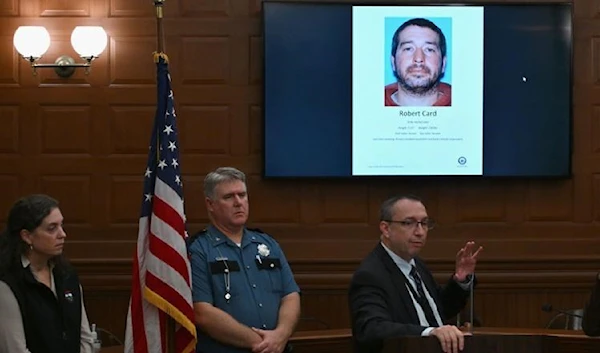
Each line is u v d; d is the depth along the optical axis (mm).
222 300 5969
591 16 10125
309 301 9992
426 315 5980
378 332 5531
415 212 5984
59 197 9977
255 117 10008
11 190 9961
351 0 9883
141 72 9992
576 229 10133
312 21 9828
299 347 6676
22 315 5332
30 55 9664
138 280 6098
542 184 10133
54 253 5465
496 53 9914
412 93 9875
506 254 10070
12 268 5398
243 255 6117
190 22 10000
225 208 6074
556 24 9938
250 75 10016
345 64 9867
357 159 9883
